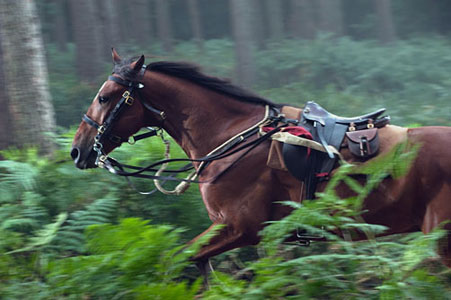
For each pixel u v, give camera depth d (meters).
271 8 28.94
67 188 7.84
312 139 5.82
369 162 5.58
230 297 5.10
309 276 5.24
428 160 5.45
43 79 9.97
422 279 5.06
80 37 20.16
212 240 6.09
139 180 7.81
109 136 6.32
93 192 7.70
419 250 4.90
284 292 5.13
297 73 20.52
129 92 6.23
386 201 5.59
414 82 18.39
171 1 35.22
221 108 6.27
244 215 5.99
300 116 6.12
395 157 5.32
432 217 5.47
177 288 4.89
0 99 10.89
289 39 26.45
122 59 6.45
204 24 35.94
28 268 6.02
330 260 5.00
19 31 9.69
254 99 6.26
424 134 5.62
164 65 6.31
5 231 6.55
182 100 6.29
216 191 6.08
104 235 5.13
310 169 5.77
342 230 5.71
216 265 7.41
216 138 6.24
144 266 5.07
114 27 24.56
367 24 30.73
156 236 5.01
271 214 6.01
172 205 7.58
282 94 17.50
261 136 5.99
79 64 20.12
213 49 25.23
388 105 15.79
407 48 22.06
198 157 6.32
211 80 6.29
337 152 5.68
